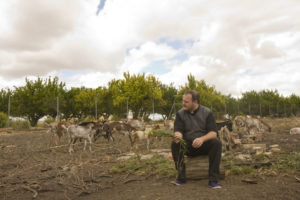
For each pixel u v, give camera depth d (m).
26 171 5.62
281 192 3.21
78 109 31.69
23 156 8.01
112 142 11.23
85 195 3.67
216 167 3.61
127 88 33.88
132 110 34.38
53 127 11.59
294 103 54.50
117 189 3.89
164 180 4.27
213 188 3.50
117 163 6.20
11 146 10.65
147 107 35.50
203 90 38.16
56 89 31.30
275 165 4.72
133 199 3.28
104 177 4.80
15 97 28.86
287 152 6.37
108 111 31.91
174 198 3.16
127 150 8.93
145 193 3.52
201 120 3.80
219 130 7.68
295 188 3.37
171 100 41.41
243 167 4.62
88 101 31.05
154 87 35.47
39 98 29.16
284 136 11.02
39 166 6.17
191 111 3.87
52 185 4.29
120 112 31.66
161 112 41.81
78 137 8.83
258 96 49.50
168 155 6.69
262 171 4.47
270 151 6.68
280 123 22.58
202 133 3.81
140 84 33.81
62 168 5.82
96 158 7.18
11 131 20.42
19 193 3.88
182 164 3.86
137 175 4.82
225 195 3.16
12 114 28.95
